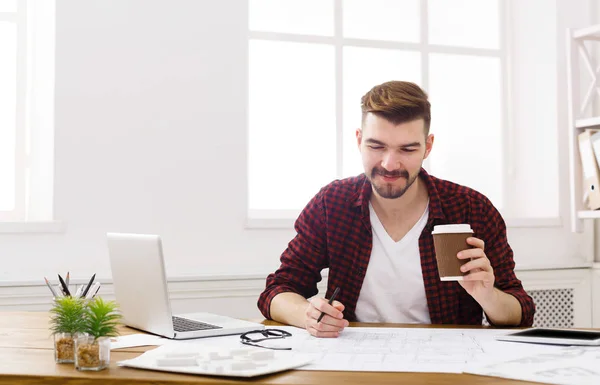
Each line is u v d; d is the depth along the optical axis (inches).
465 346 55.7
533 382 43.1
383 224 76.4
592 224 133.1
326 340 59.0
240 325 65.2
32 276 105.2
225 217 115.8
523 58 137.9
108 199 110.2
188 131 114.0
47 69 111.7
